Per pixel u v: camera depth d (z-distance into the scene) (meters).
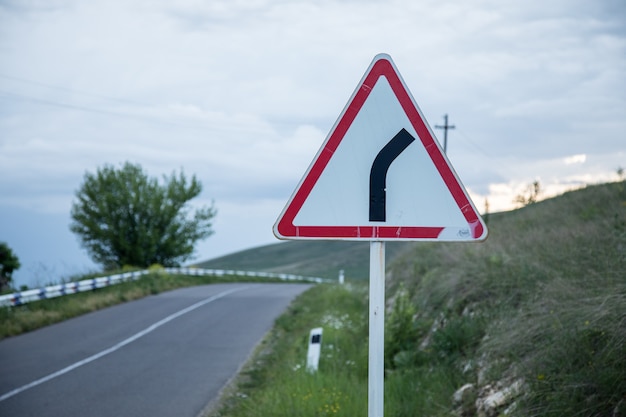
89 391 10.44
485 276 9.95
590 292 6.70
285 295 28.66
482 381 6.83
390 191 3.06
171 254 51.03
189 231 51.50
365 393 7.91
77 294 25.11
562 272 8.41
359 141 3.07
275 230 3.07
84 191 49.44
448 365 8.18
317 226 3.06
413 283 14.86
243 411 8.59
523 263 9.55
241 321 19.28
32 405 9.56
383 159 3.06
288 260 110.69
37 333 17.47
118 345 15.20
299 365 10.26
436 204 3.05
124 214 49.72
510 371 6.52
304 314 20.14
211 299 26.64
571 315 6.21
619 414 4.80
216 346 14.88
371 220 3.06
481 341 8.06
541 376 5.59
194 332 17.16
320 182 3.07
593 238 9.56
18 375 11.82
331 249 116.88
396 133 3.07
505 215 23.66
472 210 3.04
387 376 8.92
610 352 5.24
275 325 18.27
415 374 8.43
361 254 103.81
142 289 29.08
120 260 50.41
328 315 17.47
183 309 22.77
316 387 8.44
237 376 11.48
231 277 45.75
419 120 3.07
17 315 18.72
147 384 10.92
